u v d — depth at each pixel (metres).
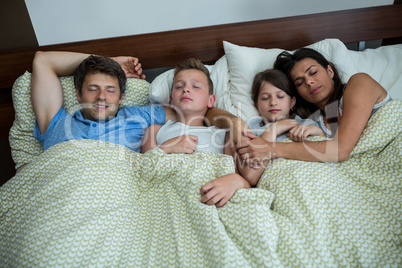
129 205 0.96
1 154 1.56
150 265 0.77
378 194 0.90
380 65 1.44
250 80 1.42
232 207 0.83
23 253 0.77
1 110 1.47
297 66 1.29
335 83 1.30
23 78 1.29
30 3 1.48
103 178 0.96
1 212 0.99
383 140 1.01
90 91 1.24
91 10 1.56
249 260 0.73
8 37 1.51
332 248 0.77
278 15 1.73
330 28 1.62
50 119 1.24
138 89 1.43
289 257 0.74
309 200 0.85
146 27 1.64
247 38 1.59
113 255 0.79
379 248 0.77
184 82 1.25
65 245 0.76
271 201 0.87
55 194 0.91
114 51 1.52
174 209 0.90
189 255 0.77
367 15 1.62
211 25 1.67
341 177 0.96
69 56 1.33
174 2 1.61
